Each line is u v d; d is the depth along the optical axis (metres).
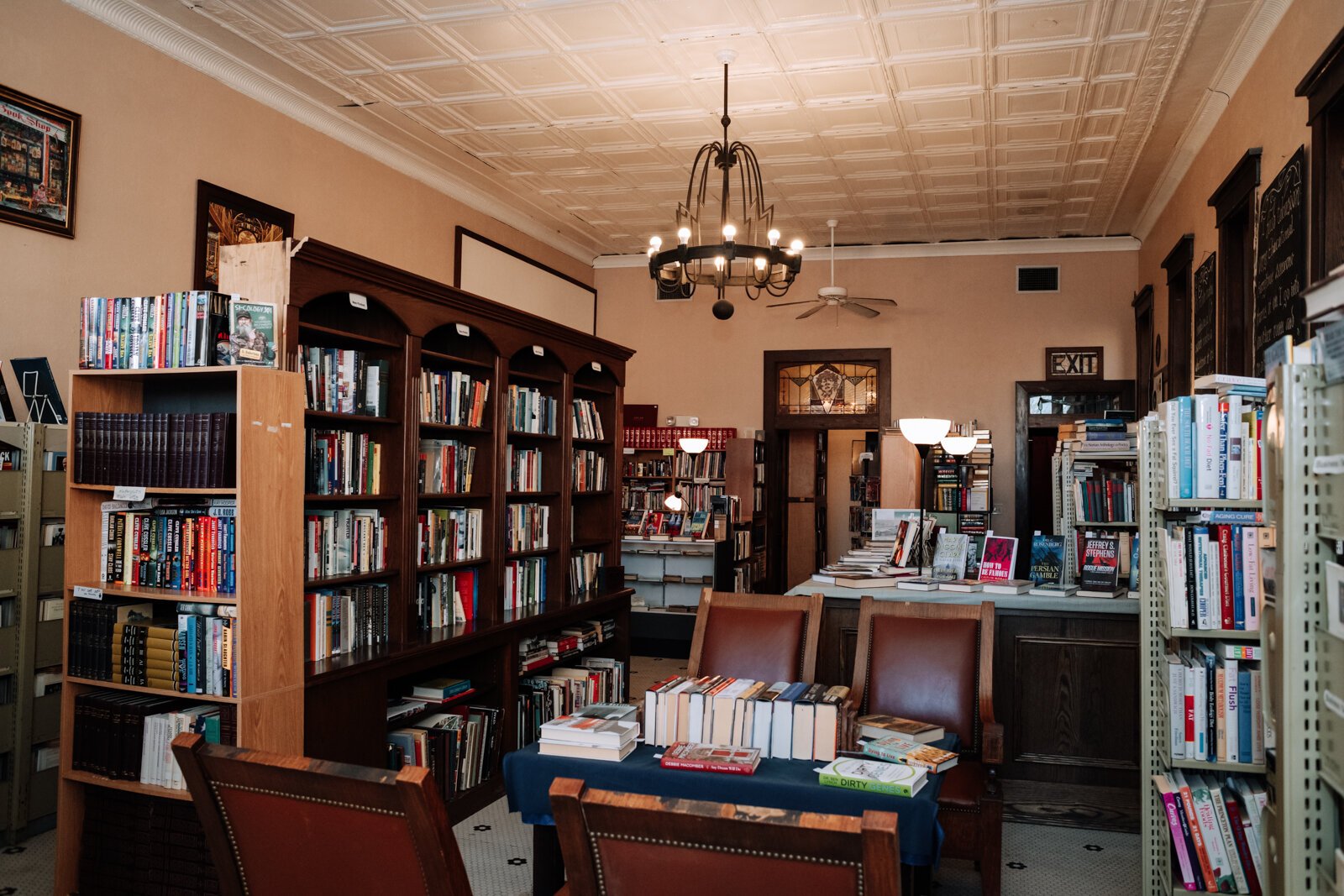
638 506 10.27
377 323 4.48
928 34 5.47
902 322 10.19
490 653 5.02
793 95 6.37
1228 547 3.04
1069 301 9.80
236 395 3.55
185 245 5.59
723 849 1.54
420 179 7.80
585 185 8.41
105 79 5.10
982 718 3.43
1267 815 1.91
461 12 5.28
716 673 3.75
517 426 5.49
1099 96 6.28
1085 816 4.40
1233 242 5.79
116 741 3.32
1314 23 4.27
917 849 2.48
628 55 5.80
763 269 5.50
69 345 4.91
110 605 3.41
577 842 1.63
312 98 6.44
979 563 5.08
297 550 3.52
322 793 1.76
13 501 3.96
